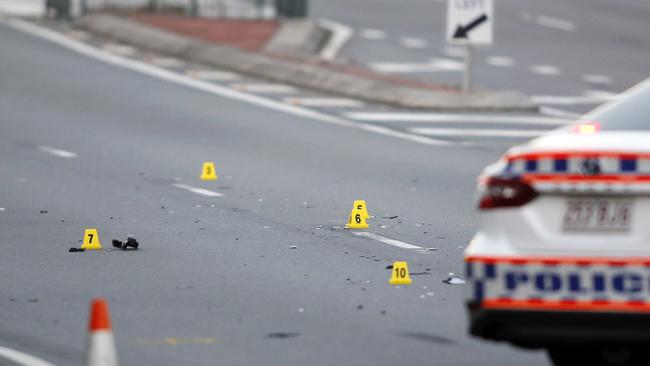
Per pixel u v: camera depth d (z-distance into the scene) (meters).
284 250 38.72
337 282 34.28
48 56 88.25
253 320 30.25
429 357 27.05
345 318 30.39
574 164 23.39
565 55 93.44
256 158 57.78
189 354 27.34
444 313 30.88
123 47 93.19
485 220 23.98
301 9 103.81
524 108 73.88
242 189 50.25
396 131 66.44
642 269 23.05
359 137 64.44
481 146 62.25
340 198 48.28
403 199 48.19
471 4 73.75
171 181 52.00
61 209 46.12
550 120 70.88
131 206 46.66
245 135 64.31
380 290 33.34
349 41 96.38
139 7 104.81
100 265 36.66
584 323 23.17
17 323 30.16
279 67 83.50
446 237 40.94
